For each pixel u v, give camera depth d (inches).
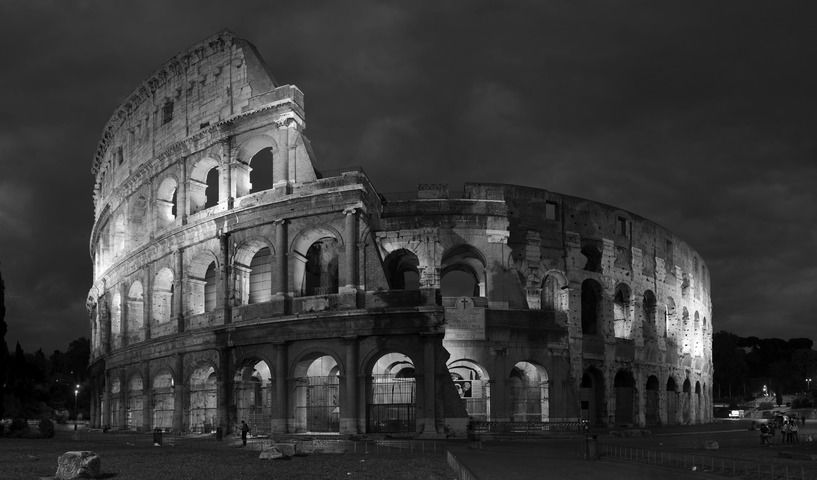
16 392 5334.6
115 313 3725.4
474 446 2108.8
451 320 2842.0
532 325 2945.4
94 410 4077.3
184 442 2460.6
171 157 3144.7
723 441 2591.0
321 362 2898.6
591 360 3270.2
